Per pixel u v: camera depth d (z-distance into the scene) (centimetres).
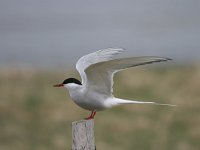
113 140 1491
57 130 1588
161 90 1805
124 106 1677
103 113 1652
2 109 1714
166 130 1554
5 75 2005
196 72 1950
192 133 1534
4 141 1536
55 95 1803
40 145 1504
